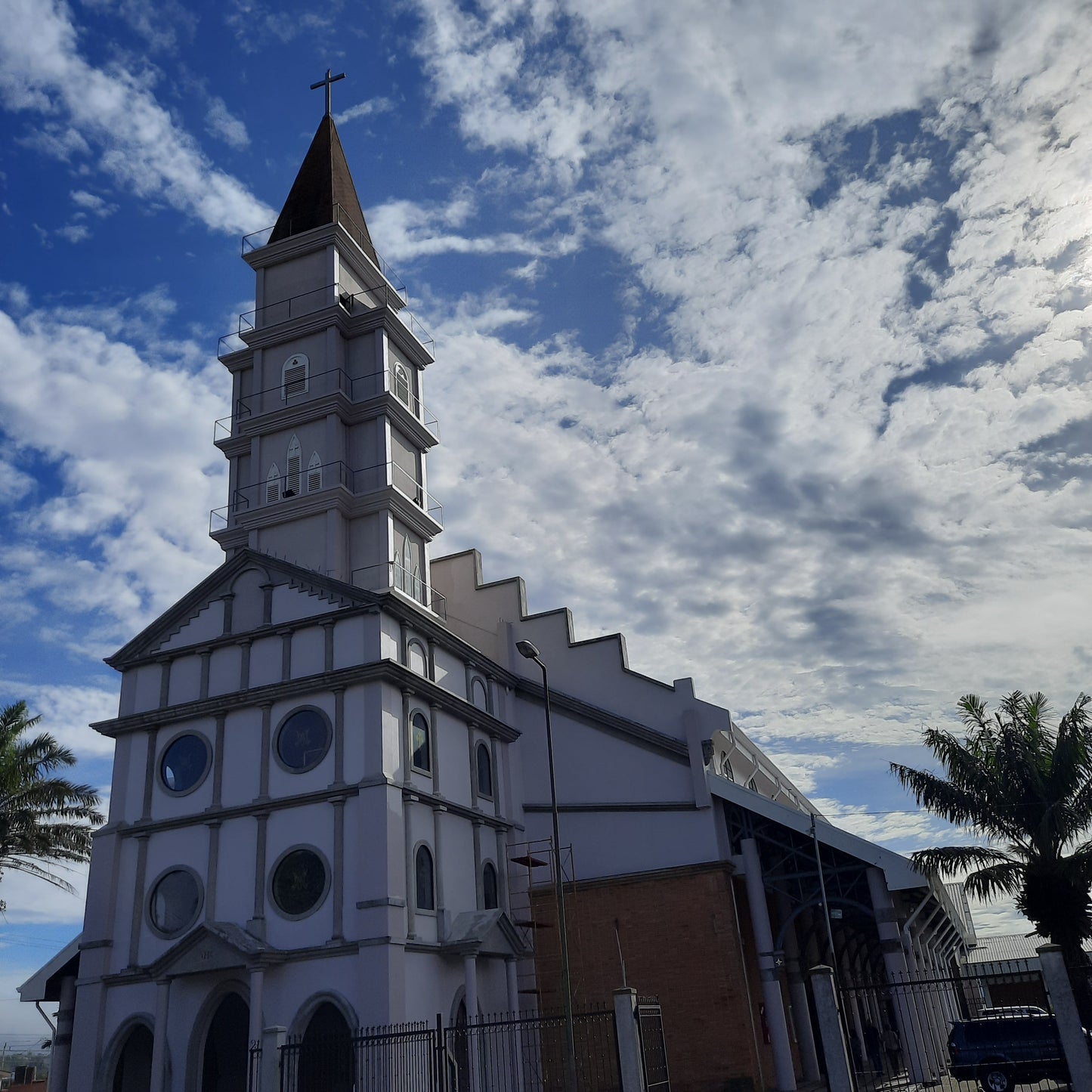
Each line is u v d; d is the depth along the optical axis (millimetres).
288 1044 23797
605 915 34406
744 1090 30875
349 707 29672
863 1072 36969
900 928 34750
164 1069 26984
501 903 33656
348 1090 25203
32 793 35688
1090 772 29141
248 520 36438
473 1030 27516
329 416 37250
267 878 28516
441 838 30703
